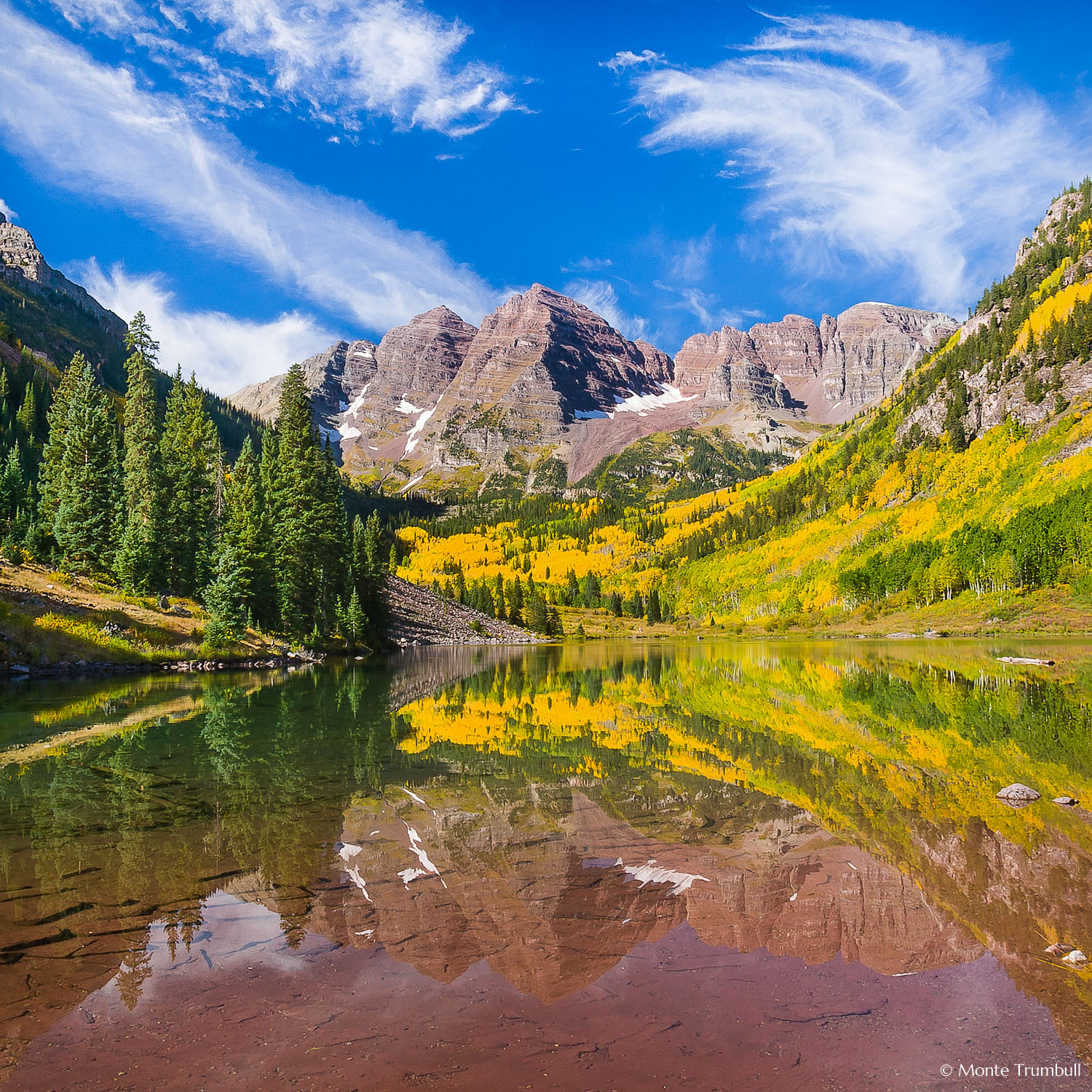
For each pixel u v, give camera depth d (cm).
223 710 2723
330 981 624
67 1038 530
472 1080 472
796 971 644
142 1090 461
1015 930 735
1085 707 2659
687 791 1420
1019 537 11056
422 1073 481
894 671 4541
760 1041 523
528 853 1014
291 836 1092
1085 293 18312
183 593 6588
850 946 701
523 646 12369
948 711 2659
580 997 595
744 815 1227
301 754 1823
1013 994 597
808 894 848
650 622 19462
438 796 1371
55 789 1410
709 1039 527
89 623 4753
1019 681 3722
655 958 675
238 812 1237
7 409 14412
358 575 9706
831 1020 556
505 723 2489
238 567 5906
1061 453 13762
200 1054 505
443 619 13800
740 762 1730
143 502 6619
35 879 898
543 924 756
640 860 988
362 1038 529
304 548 7338
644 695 3556
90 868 941
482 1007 580
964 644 8112
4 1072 482
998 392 18038
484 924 756
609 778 1552
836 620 14238
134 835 1098
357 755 1819
